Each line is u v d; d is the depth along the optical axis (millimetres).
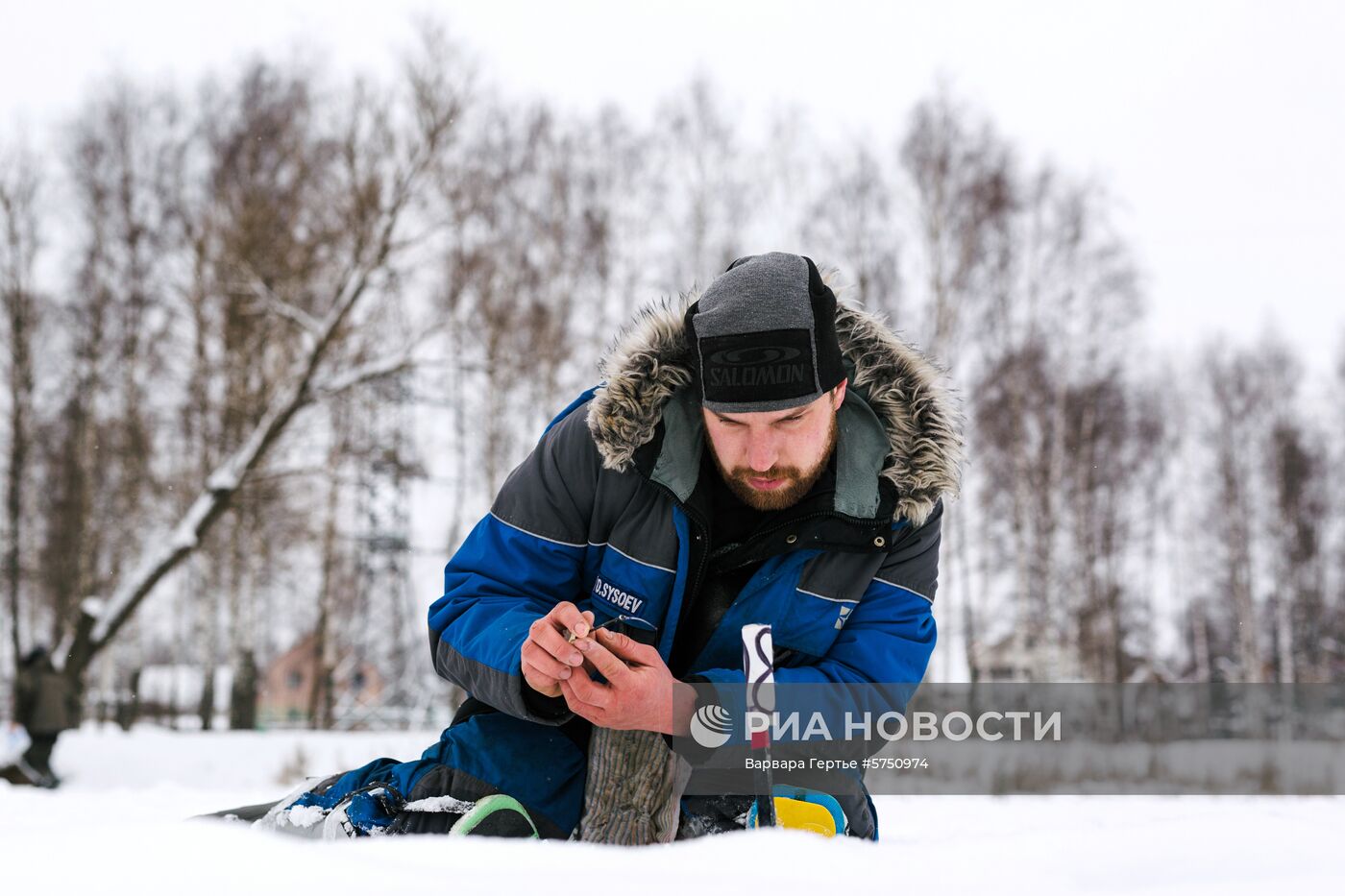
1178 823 1419
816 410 1783
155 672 38281
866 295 20844
